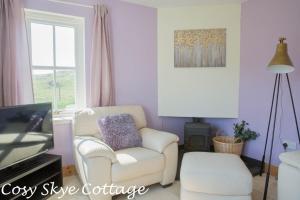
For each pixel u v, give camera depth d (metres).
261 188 2.50
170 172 2.46
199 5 3.24
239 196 1.88
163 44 3.34
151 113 3.42
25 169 2.00
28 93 2.47
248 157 3.21
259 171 2.84
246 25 3.11
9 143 1.91
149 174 2.32
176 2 3.15
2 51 2.29
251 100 3.10
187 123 3.38
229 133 3.44
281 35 2.71
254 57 3.03
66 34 2.88
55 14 2.69
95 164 2.01
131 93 3.24
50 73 2.81
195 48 3.29
